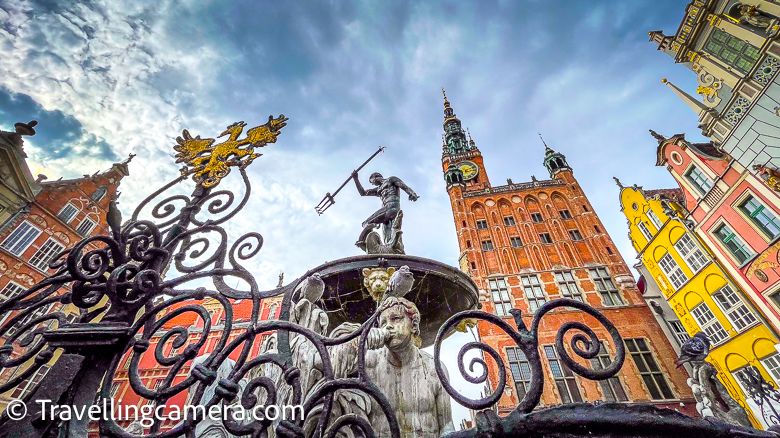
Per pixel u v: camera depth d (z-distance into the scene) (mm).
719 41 13234
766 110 12000
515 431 1032
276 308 18438
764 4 11312
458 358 1264
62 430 1138
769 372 13453
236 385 1222
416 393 2418
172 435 1117
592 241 20516
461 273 3822
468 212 23969
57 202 16594
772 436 919
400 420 2322
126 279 1519
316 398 1176
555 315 17047
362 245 4629
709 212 16016
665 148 18500
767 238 13531
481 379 1196
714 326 15961
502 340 16297
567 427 1020
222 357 1339
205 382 1241
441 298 4035
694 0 13656
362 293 3949
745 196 14328
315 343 1338
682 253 17750
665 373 14539
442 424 2377
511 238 21812
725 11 12711
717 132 13930
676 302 18031
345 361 2537
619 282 18188
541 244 20969
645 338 15805
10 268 14453
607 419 1004
